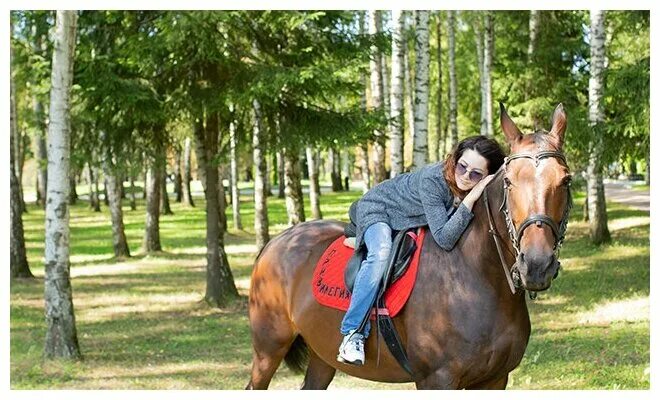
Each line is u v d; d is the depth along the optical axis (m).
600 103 12.76
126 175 12.30
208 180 12.16
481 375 4.21
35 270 16.66
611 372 7.52
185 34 9.80
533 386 7.15
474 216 4.23
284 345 5.35
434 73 31.17
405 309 4.35
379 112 11.27
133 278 15.23
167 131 12.02
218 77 10.94
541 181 3.62
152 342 9.69
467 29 28.08
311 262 5.09
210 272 12.20
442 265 4.28
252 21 10.57
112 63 10.14
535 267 3.52
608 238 17.22
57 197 8.60
